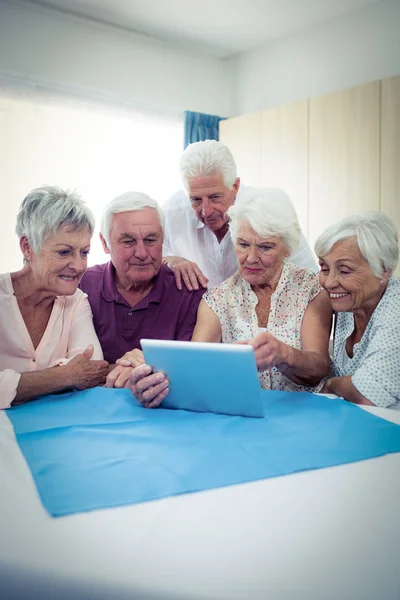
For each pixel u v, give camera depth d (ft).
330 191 11.60
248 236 5.11
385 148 10.63
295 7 12.34
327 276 4.72
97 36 13.37
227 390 3.83
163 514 2.39
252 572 1.97
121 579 1.95
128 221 5.45
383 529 2.26
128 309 5.86
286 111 12.44
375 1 12.07
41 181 13.55
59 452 3.14
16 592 2.02
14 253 13.64
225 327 5.57
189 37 14.20
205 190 7.02
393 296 4.70
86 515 2.38
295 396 4.39
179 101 15.08
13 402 4.40
